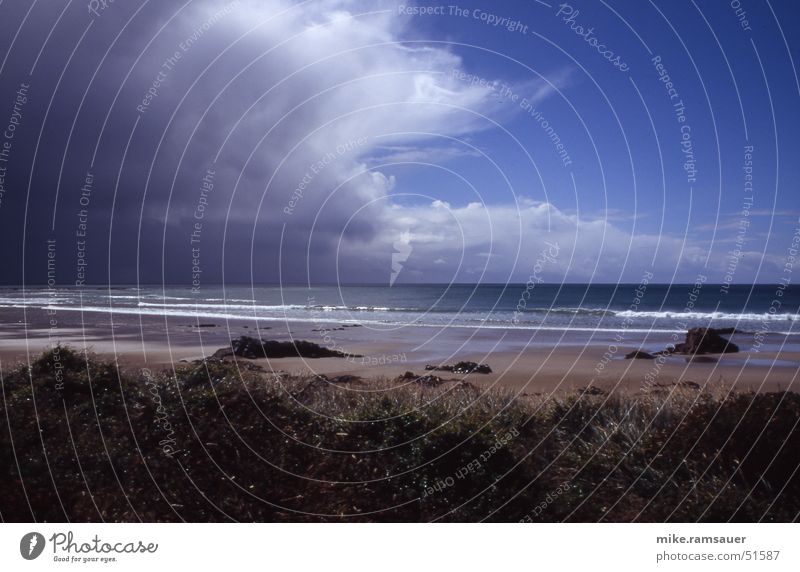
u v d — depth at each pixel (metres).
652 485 6.47
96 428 7.11
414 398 8.31
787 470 6.35
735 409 6.97
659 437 6.95
